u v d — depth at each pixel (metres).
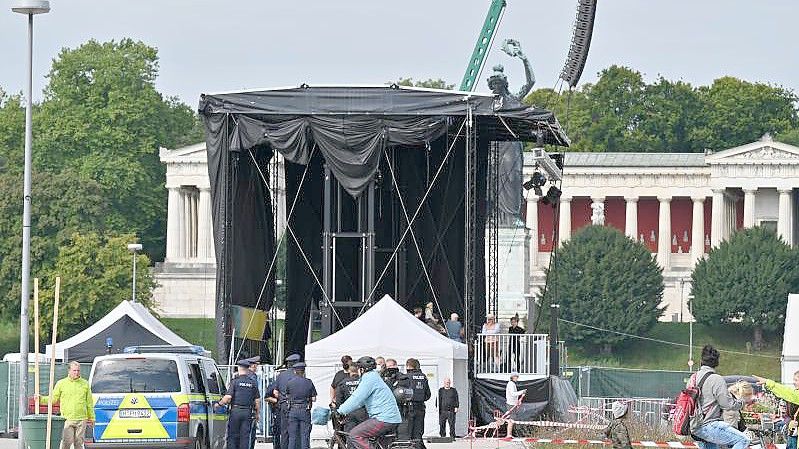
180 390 151.25
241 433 155.88
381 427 121.12
